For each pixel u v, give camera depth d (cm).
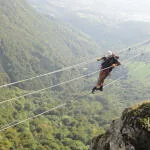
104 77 1622
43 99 13912
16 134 7481
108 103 13750
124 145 923
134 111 962
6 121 8662
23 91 14588
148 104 961
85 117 11238
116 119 1086
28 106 11738
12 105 11119
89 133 9131
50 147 7188
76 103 12738
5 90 13362
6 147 6397
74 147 7450
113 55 1598
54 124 9625
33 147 6850
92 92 1681
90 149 1163
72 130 9162
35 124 8944
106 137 1073
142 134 888
